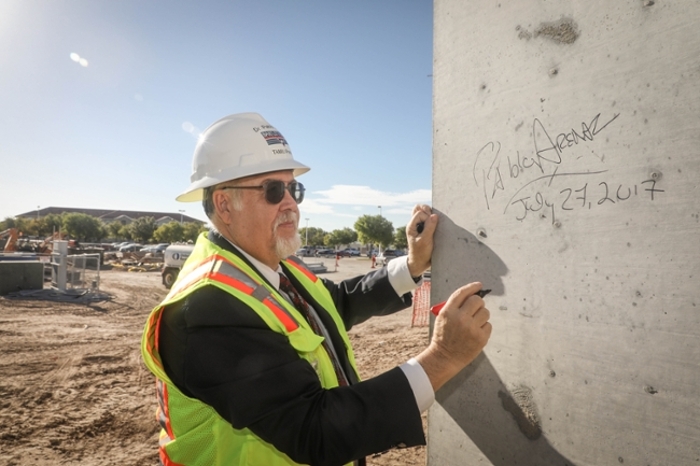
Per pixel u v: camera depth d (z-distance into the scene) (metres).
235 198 1.65
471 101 1.82
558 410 1.54
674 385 1.27
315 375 1.31
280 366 1.24
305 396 1.23
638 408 1.34
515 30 1.66
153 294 15.20
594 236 1.43
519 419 1.66
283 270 1.86
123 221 108.38
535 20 1.59
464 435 1.87
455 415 1.91
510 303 1.68
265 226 1.64
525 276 1.63
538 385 1.60
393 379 1.29
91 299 13.55
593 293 1.44
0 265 14.28
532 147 1.60
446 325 1.36
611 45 1.39
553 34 1.54
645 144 1.32
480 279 1.78
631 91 1.34
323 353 1.50
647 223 1.31
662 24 1.28
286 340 1.32
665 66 1.27
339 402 1.23
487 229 1.75
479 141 1.78
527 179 1.61
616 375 1.39
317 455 1.20
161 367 1.39
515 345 1.67
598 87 1.42
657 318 1.30
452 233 1.89
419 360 1.36
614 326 1.39
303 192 1.83
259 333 1.27
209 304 1.30
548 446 1.57
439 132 1.96
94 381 6.04
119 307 12.41
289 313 1.42
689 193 1.23
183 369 1.30
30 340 8.27
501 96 1.70
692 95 1.22
